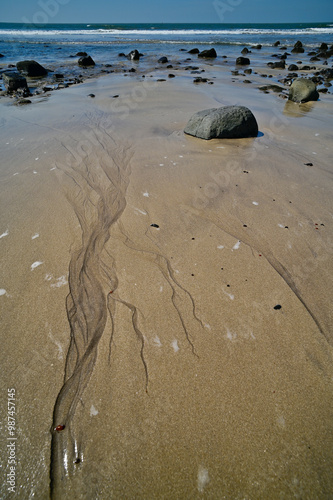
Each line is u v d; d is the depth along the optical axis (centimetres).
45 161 542
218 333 249
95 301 277
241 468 176
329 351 235
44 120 772
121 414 199
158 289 288
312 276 301
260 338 245
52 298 279
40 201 423
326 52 2075
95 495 166
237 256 326
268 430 191
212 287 290
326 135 669
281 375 220
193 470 175
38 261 320
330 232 361
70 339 245
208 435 188
